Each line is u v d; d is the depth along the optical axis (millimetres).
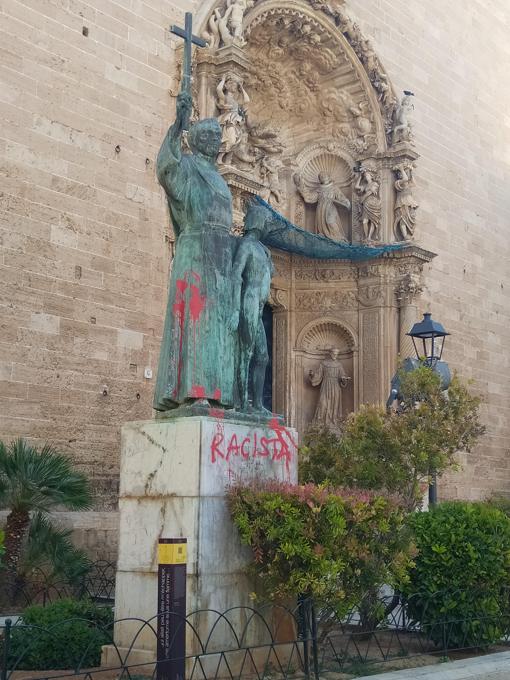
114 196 16219
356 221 22297
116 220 16203
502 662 9219
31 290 14609
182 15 18047
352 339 21969
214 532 7848
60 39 15633
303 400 22219
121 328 16000
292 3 20469
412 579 10031
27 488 11648
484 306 26406
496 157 27922
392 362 21375
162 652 6938
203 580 7652
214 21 18484
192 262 8586
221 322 8539
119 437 15711
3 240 14305
